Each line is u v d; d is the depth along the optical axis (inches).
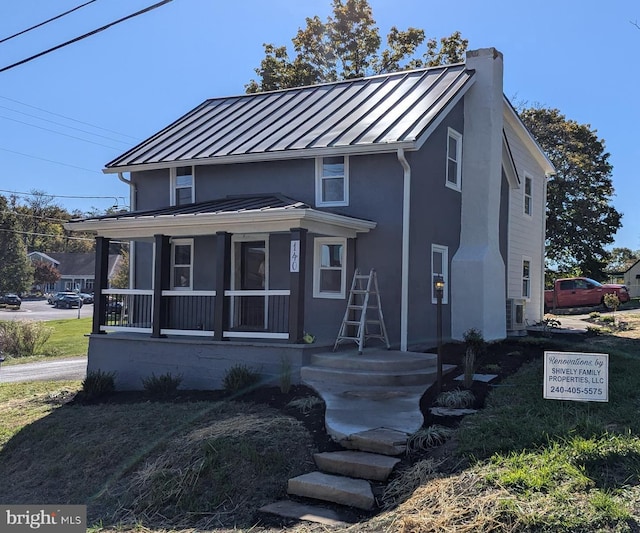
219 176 567.5
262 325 547.8
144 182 617.0
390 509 220.7
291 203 474.3
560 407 284.7
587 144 1318.9
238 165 557.9
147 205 613.6
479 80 570.6
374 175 489.4
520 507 187.3
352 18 1233.4
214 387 434.9
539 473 206.4
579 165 1261.1
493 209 567.2
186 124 663.8
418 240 488.4
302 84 1208.8
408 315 470.9
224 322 441.1
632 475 201.2
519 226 744.3
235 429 307.9
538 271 818.2
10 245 2541.8
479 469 222.4
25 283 2576.3
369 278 459.8
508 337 571.5
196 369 444.5
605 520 175.9
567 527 175.2
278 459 273.4
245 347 424.5
